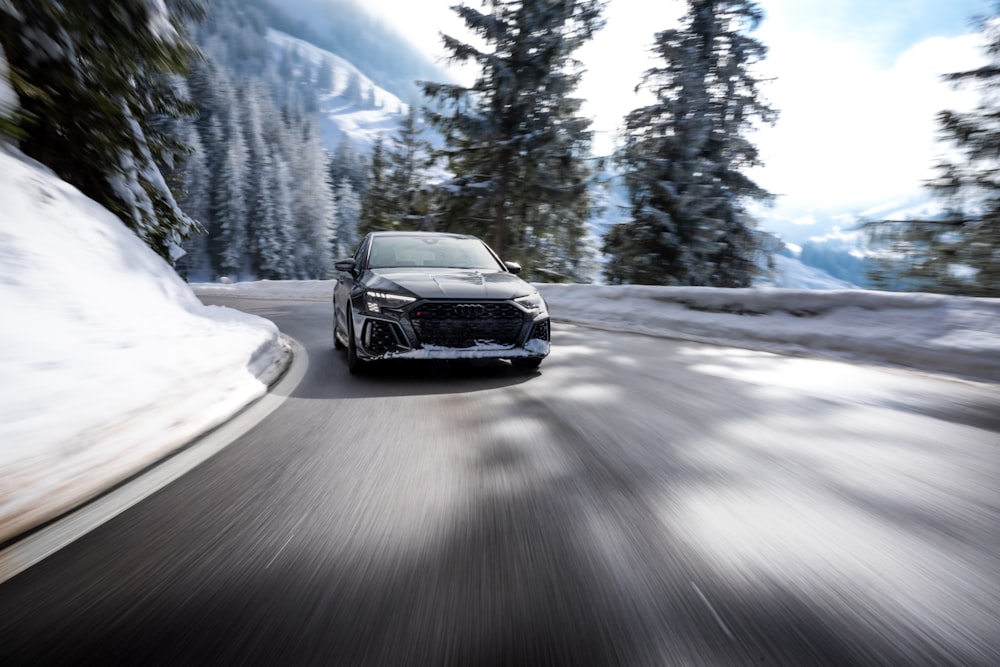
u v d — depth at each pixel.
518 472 2.63
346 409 3.93
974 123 11.37
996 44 11.32
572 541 1.92
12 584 1.66
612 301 11.23
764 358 6.34
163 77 7.55
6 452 2.25
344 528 2.03
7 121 4.58
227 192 69.38
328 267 79.19
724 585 1.64
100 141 6.88
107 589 1.62
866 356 6.39
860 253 13.03
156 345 4.01
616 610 1.51
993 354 5.34
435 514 2.15
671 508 2.21
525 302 5.12
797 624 1.45
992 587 1.63
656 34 20.12
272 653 1.33
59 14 5.61
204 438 3.21
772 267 21.33
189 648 1.35
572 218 24.34
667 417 3.71
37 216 4.49
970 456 2.92
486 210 23.75
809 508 2.22
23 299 3.49
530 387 4.71
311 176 83.06
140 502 2.29
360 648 1.35
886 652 1.33
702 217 20.02
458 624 1.45
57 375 2.94
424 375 5.27
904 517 2.14
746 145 20.67
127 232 5.88
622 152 21.09
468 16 21.59
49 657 1.32
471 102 22.73
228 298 21.45
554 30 21.97
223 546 1.89
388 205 37.62
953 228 11.96
